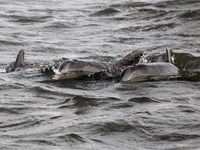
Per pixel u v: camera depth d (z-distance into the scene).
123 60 44.69
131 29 61.25
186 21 62.00
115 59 49.09
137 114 32.75
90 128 30.73
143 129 30.52
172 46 52.12
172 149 27.86
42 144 28.64
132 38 57.16
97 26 64.19
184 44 52.66
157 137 29.61
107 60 48.84
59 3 79.44
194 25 60.38
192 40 54.38
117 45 54.59
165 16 65.94
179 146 28.25
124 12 70.56
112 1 78.62
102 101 35.97
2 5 77.06
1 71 45.62
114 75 42.84
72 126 31.06
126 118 31.95
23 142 28.91
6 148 28.03
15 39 57.44
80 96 36.59
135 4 74.06
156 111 33.31
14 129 31.16
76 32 61.59
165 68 42.31
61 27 64.31
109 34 59.75
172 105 34.59
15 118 33.06
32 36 59.66
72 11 73.31
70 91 39.09
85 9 74.38
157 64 42.53
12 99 37.09
